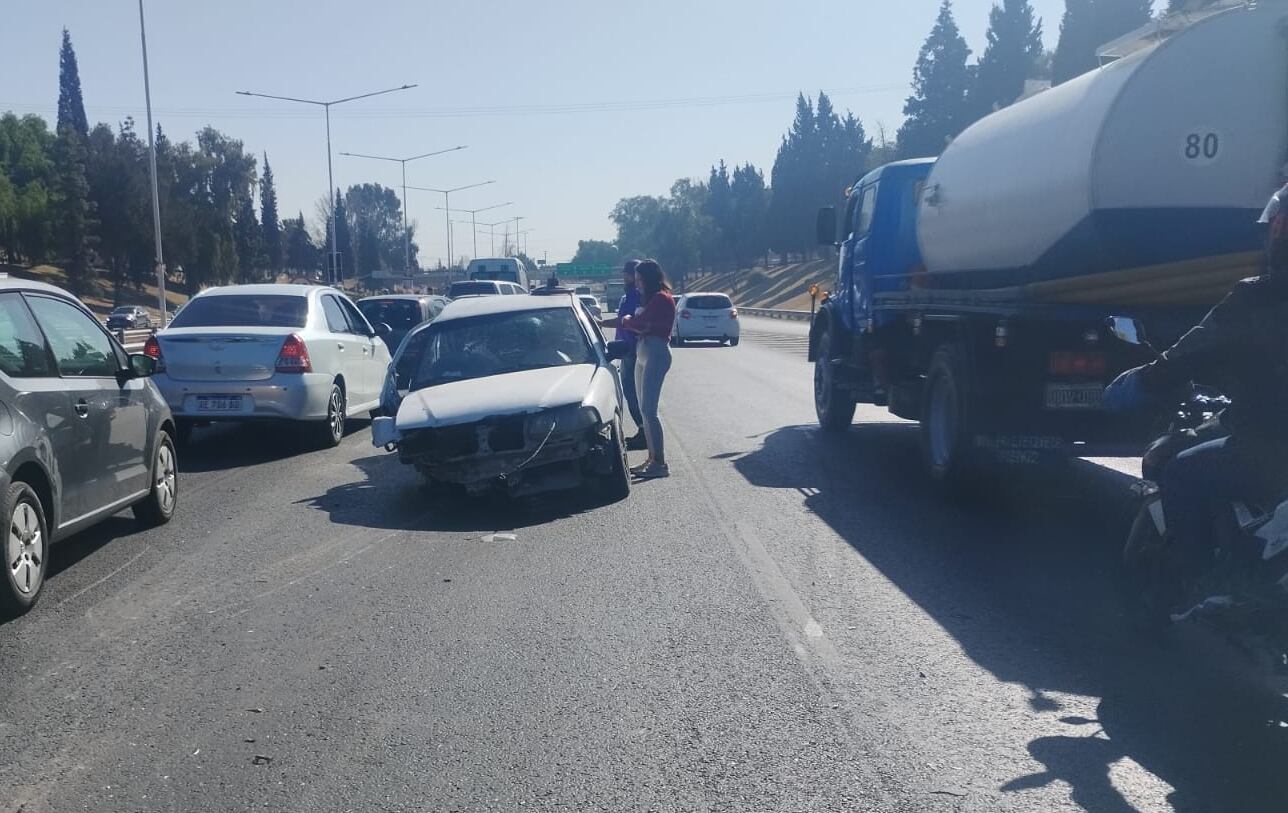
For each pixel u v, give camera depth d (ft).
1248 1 28.04
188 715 18.03
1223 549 17.62
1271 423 17.03
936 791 15.17
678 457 43.73
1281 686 18.80
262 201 409.08
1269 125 27.76
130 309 185.06
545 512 33.50
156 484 31.24
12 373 23.62
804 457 43.60
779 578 25.77
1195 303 29.25
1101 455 29.81
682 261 419.95
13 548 22.75
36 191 224.94
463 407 32.89
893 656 20.48
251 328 44.24
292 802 15.06
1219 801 14.80
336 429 47.37
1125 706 18.08
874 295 44.34
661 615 23.06
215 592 25.02
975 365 32.32
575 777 15.70
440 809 14.82
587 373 35.40
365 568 27.07
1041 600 23.94
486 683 19.31
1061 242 29.58
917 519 32.12
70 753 16.65
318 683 19.39
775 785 15.39
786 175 295.28
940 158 39.01
